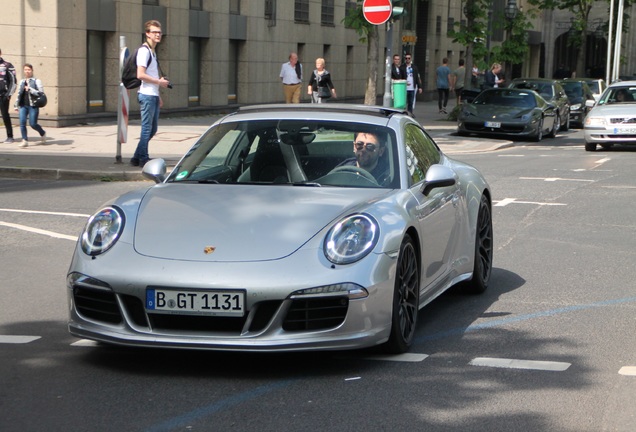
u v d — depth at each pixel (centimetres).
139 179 1616
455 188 766
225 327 562
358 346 572
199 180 689
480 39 3406
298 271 560
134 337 566
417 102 4938
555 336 682
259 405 525
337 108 746
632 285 861
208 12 3070
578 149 2462
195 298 556
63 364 601
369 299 572
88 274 579
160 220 607
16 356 620
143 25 2697
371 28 2734
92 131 2312
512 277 898
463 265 779
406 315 632
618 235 1127
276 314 555
